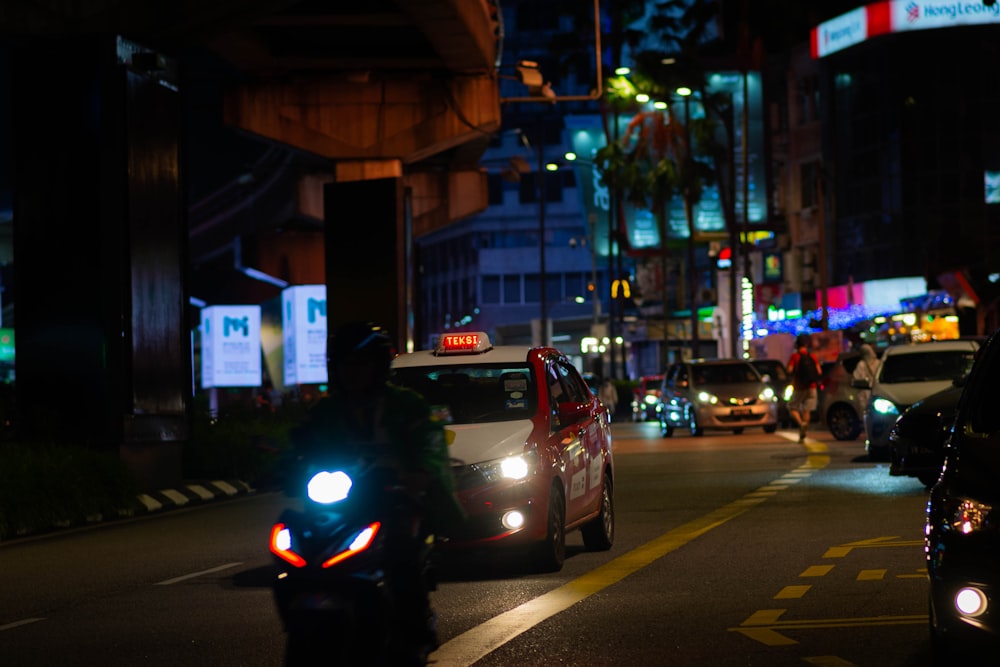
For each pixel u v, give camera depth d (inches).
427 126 1982.0
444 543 532.4
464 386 589.3
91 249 1059.9
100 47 1065.5
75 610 507.8
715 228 4114.2
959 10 3720.5
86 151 1063.0
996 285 2284.7
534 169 6653.5
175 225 1151.6
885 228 3799.2
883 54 3796.8
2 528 814.5
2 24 1075.9
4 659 409.1
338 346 284.7
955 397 836.6
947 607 309.7
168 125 1147.3
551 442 562.6
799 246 4197.8
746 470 1083.3
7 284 3651.6
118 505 949.2
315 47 1940.2
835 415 1457.9
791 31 4259.4
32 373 1062.4
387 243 1811.0
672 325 4173.2
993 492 309.4
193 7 1121.4
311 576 264.2
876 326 2469.2
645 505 834.2
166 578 592.7
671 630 417.1
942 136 3727.9
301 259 3324.3
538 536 541.0
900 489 855.7
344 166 1994.3
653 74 3843.5
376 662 267.1
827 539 625.9
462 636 418.0
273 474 294.4
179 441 1133.7
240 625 458.0
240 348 3078.2
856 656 370.0
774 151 4274.1
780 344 2677.2
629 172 3951.8
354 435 288.2
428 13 1600.6
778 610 445.7
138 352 1082.7
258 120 1984.5
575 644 399.5
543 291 3299.7
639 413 2869.1
